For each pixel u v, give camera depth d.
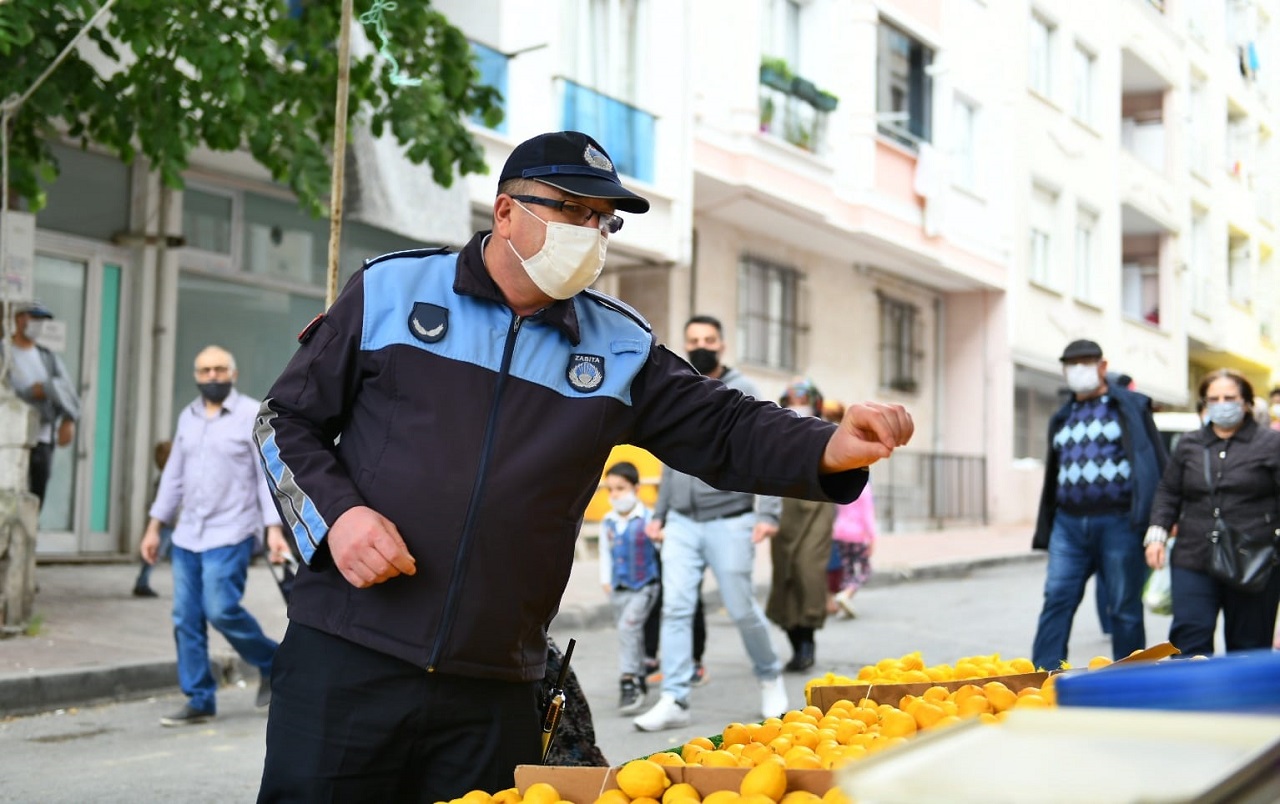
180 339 13.45
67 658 8.17
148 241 13.02
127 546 12.98
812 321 22.58
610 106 16.53
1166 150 36.00
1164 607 10.52
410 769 2.79
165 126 9.48
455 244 12.87
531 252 2.76
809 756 2.59
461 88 10.35
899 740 2.87
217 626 7.32
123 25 9.01
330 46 10.91
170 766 6.33
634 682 8.02
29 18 8.54
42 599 10.34
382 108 10.73
